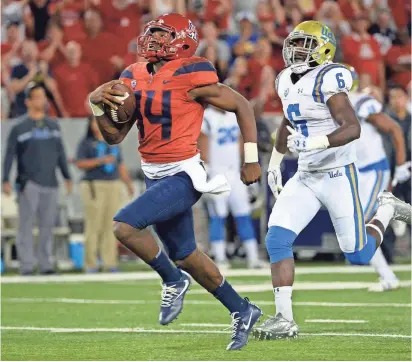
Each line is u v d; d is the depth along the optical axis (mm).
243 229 42406
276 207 21094
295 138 19969
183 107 18703
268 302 28719
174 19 19000
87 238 42375
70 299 30828
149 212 18328
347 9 58375
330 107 20406
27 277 40219
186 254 18953
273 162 22344
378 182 29609
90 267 42438
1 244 44594
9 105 48062
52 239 42688
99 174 42188
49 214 41500
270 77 51469
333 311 26141
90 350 19266
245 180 18969
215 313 26281
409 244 48594
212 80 18672
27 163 41062
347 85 20406
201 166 18906
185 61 18828
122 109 18672
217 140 41500
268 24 54875
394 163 43812
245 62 51125
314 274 39312
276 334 20375
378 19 57406
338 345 19562
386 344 19672
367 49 55281
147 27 19047
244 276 38656
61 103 49469
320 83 20484
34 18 51938
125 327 23391
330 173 21156
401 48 57375
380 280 32312
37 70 48562
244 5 57219
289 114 21172
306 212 21078
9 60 50312
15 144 41031
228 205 42500
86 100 49781
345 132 19891
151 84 18781
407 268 41312
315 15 56938
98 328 23219
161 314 19078
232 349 18969
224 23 55438
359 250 21766
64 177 42438
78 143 45344
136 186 46344
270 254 20797
